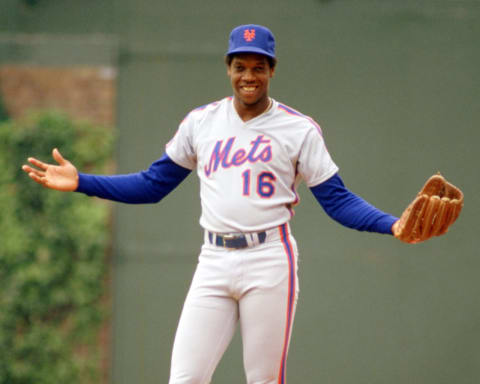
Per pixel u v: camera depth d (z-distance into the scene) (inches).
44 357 1330.0
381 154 1331.2
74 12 1362.0
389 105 1334.9
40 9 1362.0
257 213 486.3
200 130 510.0
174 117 1344.7
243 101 488.4
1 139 1325.0
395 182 1330.0
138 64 1349.7
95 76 1346.0
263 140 490.3
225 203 489.7
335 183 494.3
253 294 489.1
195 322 494.3
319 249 1339.8
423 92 1334.9
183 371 491.2
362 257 1339.8
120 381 1342.3
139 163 1341.0
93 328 1338.6
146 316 1346.0
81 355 1338.6
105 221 1334.9
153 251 1348.4
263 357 493.0
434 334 1339.8
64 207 1330.0
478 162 1332.4
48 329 1331.2
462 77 1334.9
